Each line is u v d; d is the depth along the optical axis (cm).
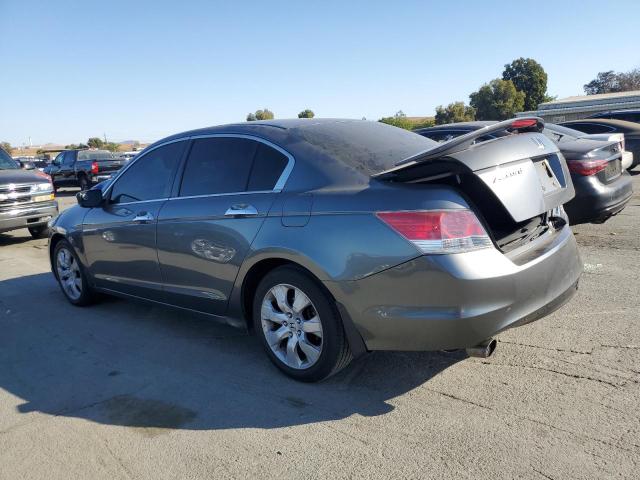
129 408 332
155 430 305
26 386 372
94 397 350
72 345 446
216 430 301
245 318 377
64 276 565
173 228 407
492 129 300
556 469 246
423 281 280
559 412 292
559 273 323
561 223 368
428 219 280
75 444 296
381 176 310
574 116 3634
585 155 605
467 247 280
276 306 355
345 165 330
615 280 504
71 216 537
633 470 242
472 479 244
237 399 334
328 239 307
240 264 357
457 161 283
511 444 267
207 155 407
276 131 375
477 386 327
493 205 302
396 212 288
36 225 992
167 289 429
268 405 324
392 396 324
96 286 522
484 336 286
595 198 600
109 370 391
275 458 271
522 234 328
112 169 2269
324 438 285
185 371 380
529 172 316
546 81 6019
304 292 327
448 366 356
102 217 486
